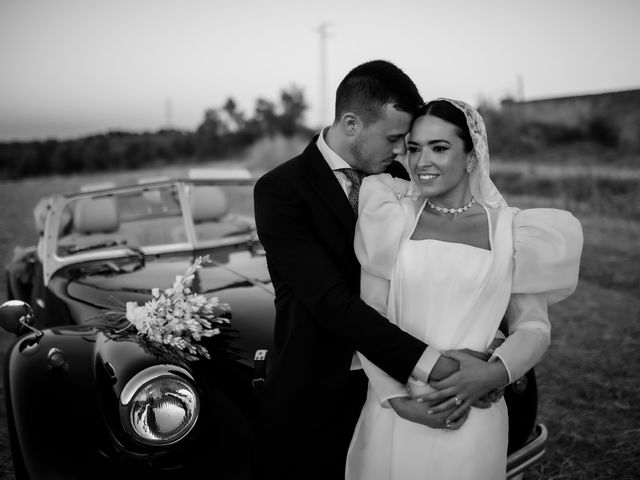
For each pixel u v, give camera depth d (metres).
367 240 1.72
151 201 3.84
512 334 1.72
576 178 8.82
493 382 1.60
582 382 3.77
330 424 1.86
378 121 1.77
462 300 1.67
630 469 2.83
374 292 1.78
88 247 3.46
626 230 7.30
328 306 1.67
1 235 8.69
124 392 1.84
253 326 2.42
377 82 1.75
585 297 5.37
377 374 1.71
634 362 4.04
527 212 1.73
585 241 6.98
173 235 3.74
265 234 1.77
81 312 2.76
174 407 1.86
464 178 1.76
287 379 1.80
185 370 1.93
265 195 1.77
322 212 1.77
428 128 1.67
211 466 1.93
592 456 2.95
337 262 1.80
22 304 2.32
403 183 1.89
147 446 1.83
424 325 1.70
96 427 1.88
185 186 3.70
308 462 1.85
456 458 1.65
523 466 2.22
